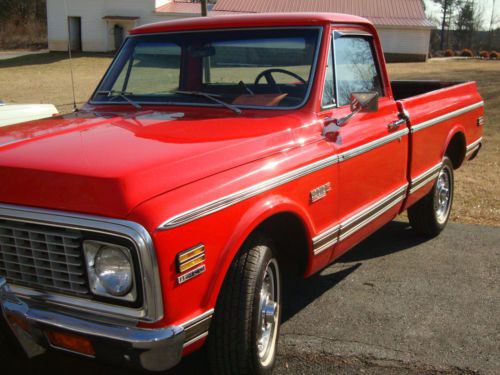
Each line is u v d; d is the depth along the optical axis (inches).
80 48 1678.2
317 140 131.4
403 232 225.8
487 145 427.5
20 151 103.7
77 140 111.5
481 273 183.0
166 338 90.0
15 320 98.3
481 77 1015.6
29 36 2199.8
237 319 105.6
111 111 149.6
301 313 155.0
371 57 166.2
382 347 136.6
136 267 87.3
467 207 263.0
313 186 126.1
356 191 146.3
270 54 144.4
